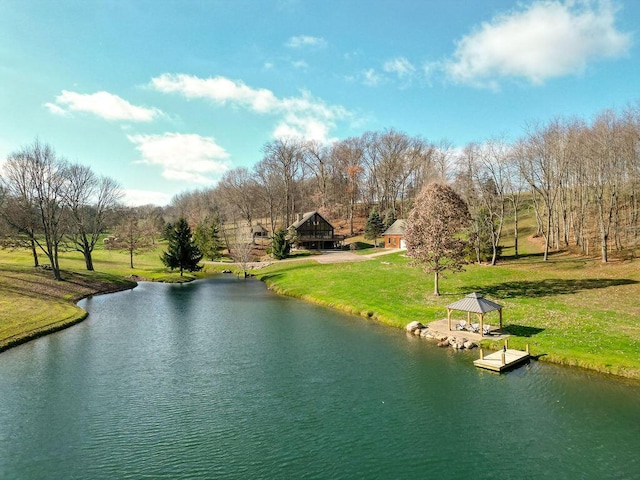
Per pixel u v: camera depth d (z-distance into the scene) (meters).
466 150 73.50
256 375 26.81
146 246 95.88
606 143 54.34
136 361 29.50
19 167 56.59
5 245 59.06
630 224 59.91
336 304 48.03
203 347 32.78
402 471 16.58
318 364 28.75
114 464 17.06
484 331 33.44
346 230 124.25
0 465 16.97
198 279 76.12
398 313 41.38
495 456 17.59
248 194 119.81
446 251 45.22
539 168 64.50
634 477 16.09
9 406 22.30
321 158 129.88
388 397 23.36
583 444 18.41
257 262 90.56
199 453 17.88
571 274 51.28
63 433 19.53
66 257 87.31
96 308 48.50
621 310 36.34
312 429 19.88
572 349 28.61
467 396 23.31
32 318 39.12
